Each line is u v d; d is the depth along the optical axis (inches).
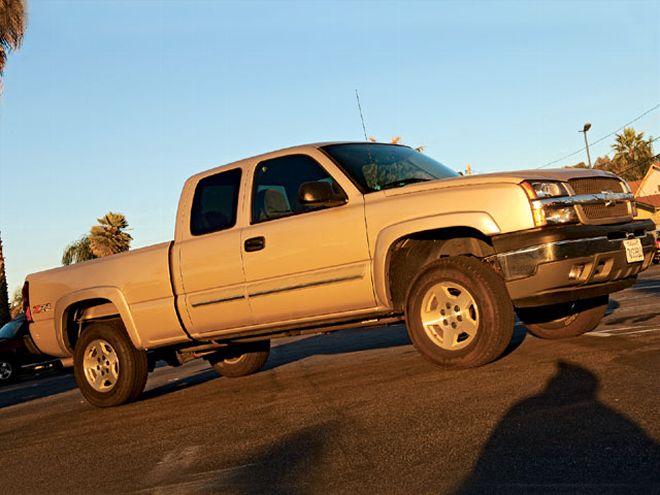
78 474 188.7
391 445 168.1
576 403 179.6
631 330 287.9
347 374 284.5
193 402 280.8
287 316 262.2
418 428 178.7
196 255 280.7
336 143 271.9
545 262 219.9
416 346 238.5
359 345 427.2
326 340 524.4
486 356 226.8
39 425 285.0
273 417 221.1
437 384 223.5
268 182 272.1
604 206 240.8
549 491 126.3
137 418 263.0
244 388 298.5
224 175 286.4
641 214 1985.7
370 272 242.1
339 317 254.2
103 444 223.0
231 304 271.4
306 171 264.1
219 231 279.1
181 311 284.0
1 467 211.0
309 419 209.2
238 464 172.9
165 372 465.7
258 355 344.2
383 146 280.1
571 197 230.5
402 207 237.8
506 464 143.3
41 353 334.0
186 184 296.5
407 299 239.5
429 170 273.7
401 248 247.3
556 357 240.5
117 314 318.3
